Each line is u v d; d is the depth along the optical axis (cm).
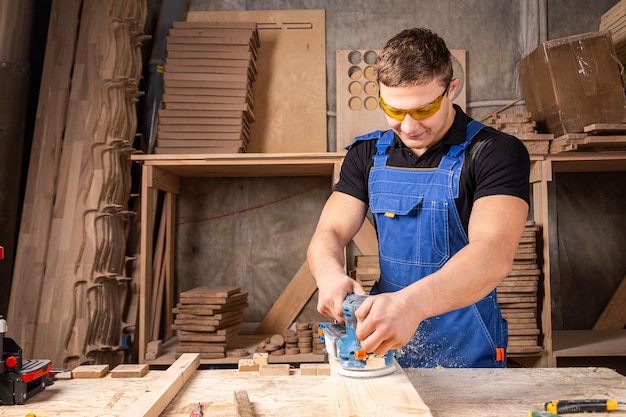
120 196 333
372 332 129
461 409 137
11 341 151
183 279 385
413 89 158
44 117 333
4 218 323
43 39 363
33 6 339
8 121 326
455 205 181
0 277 323
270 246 385
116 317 329
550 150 322
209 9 386
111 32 334
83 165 323
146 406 133
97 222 320
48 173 327
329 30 387
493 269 144
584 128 302
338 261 173
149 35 355
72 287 312
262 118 380
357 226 200
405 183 189
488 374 162
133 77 344
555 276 380
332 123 385
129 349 337
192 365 169
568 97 312
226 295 318
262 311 385
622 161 324
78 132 327
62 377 167
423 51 158
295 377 165
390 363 146
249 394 150
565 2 388
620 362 368
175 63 346
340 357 145
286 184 386
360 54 380
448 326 189
